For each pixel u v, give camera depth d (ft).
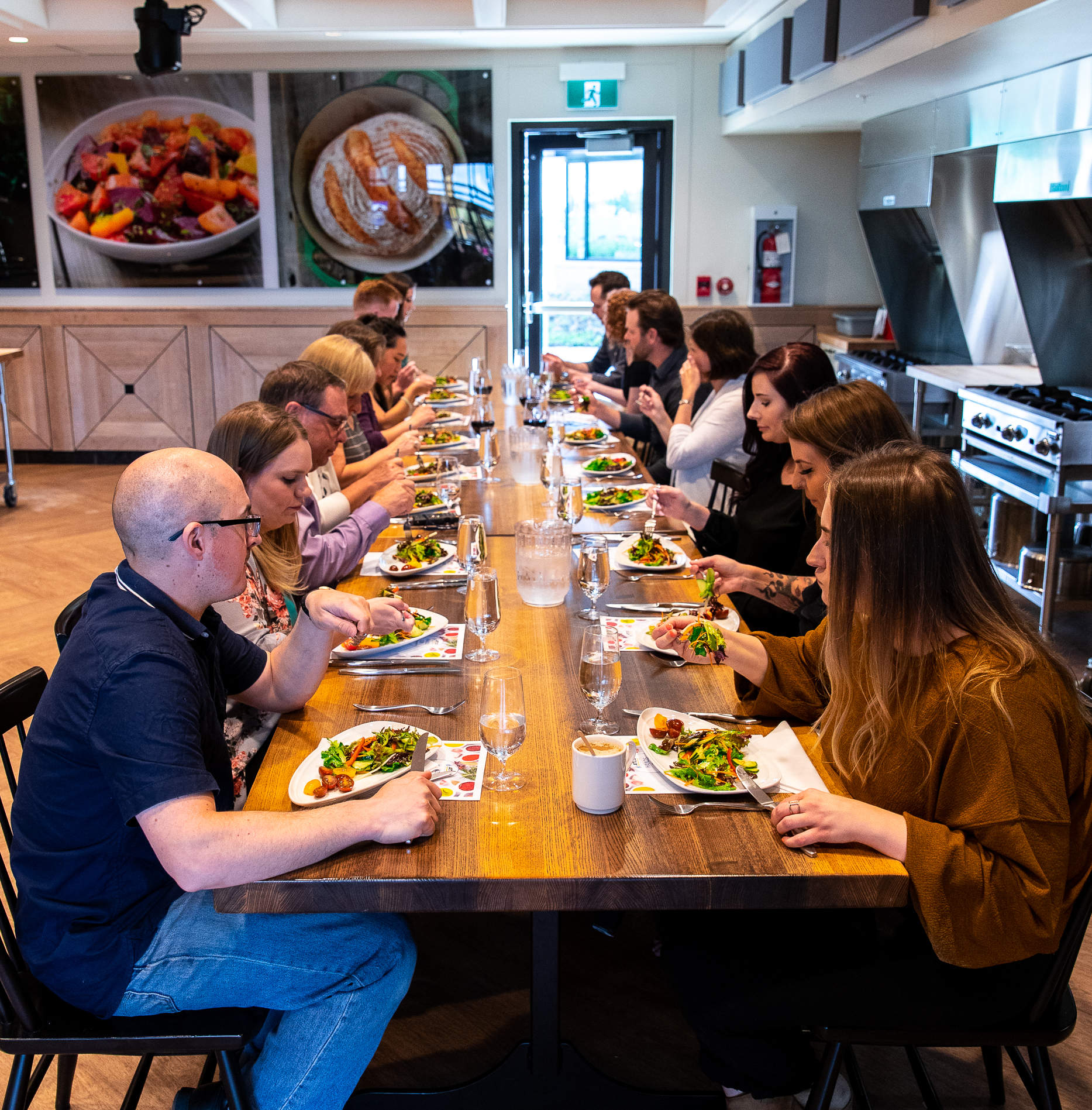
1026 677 4.31
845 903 4.17
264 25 19.54
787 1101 5.57
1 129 22.68
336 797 4.63
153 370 23.81
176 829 4.17
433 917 7.95
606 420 14.85
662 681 5.96
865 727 4.61
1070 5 8.99
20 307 23.73
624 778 4.61
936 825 4.26
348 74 21.99
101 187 22.89
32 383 23.99
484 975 7.26
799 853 4.28
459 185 22.58
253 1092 4.98
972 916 4.14
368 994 4.90
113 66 22.21
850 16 13.33
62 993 4.71
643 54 21.77
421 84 22.04
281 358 23.59
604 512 9.79
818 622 7.05
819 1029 4.72
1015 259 13.29
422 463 11.73
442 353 23.53
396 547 8.27
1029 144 12.35
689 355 12.96
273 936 4.78
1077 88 11.25
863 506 4.51
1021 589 12.60
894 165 17.15
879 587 4.48
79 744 4.42
